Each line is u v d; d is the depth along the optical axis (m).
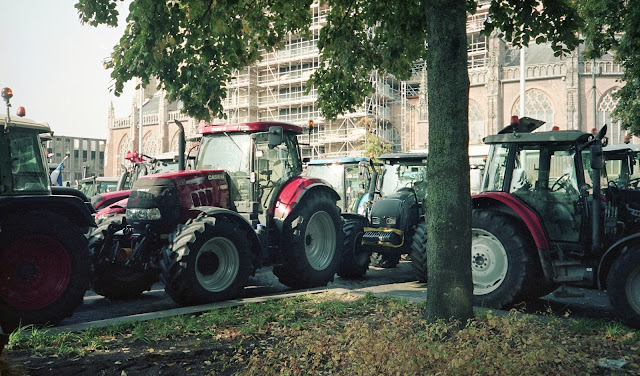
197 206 7.86
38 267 5.72
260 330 5.56
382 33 8.02
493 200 7.45
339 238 9.37
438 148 4.91
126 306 7.66
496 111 50.31
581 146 7.01
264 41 7.80
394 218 10.01
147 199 7.46
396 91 61.91
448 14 4.87
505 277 6.96
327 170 19.64
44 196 5.98
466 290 4.85
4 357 1.70
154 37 6.19
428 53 5.02
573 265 6.75
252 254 7.89
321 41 8.30
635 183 8.87
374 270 11.60
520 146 7.46
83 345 5.05
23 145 6.08
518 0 6.66
